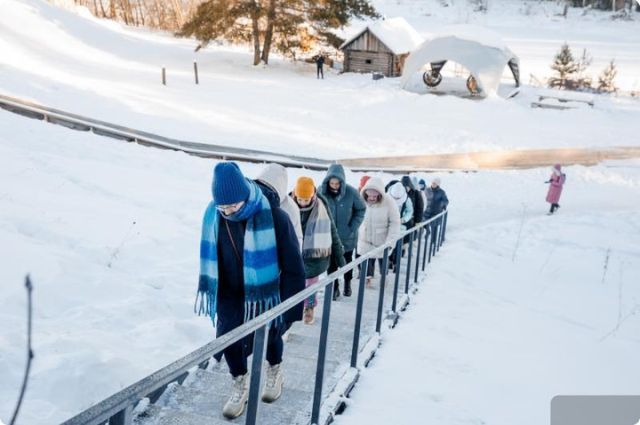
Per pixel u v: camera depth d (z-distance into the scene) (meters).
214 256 2.99
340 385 3.72
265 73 33.81
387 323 5.56
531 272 9.99
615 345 6.05
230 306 3.12
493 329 5.96
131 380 3.78
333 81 33.12
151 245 7.07
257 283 2.91
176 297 5.65
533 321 6.61
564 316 7.34
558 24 65.75
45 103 18.88
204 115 22.83
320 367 3.14
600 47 51.06
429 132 24.16
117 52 34.69
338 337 4.93
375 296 6.77
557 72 37.53
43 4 37.66
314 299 5.24
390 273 8.58
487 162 20.94
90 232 6.84
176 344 4.53
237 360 3.12
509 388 4.23
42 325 4.28
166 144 16.75
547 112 28.38
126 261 6.33
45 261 5.32
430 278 8.52
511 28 63.62
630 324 7.27
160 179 12.12
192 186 12.24
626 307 8.16
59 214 7.20
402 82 31.97
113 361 3.82
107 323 4.61
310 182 4.78
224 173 2.76
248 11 33.59
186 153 16.67
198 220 9.16
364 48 35.84
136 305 5.07
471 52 30.84
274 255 2.95
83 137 14.73
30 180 8.62
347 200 5.99
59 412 3.24
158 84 27.59
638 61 44.09
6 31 30.78
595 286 9.43
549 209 16.19
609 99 32.06
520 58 44.66
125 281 5.61
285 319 3.03
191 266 6.77
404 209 8.79
